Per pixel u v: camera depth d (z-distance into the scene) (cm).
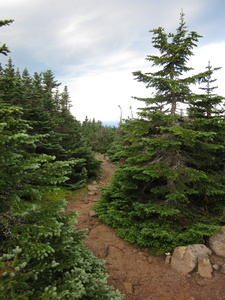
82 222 1105
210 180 849
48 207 484
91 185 1820
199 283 621
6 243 392
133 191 1026
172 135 868
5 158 393
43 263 414
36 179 467
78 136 2211
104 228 1036
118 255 805
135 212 912
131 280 663
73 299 356
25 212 378
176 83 814
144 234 855
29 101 1485
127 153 970
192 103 926
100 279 470
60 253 480
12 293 300
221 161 1059
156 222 863
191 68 916
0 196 419
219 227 753
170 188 859
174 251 744
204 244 785
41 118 1464
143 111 916
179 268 687
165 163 874
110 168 2739
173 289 613
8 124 433
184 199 862
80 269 436
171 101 939
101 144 4484
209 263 674
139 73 891
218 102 895
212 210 968
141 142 1035
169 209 806
